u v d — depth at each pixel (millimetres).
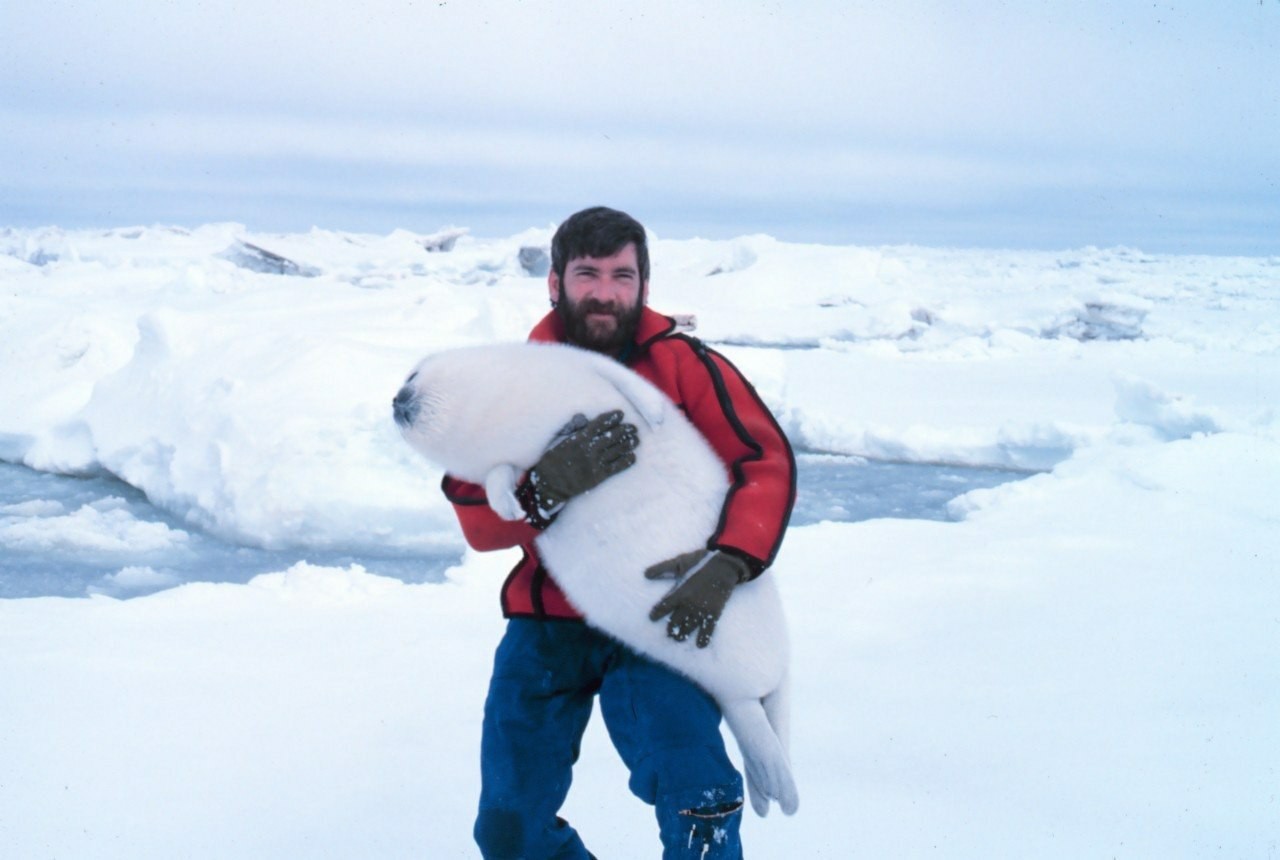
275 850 2850
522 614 2357
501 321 14734
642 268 2359
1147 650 4582
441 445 2082
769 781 2096
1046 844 2783
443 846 2855
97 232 61969
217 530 9000
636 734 2145
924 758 3398
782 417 13688
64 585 7547
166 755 3545
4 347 14680
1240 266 65750
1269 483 8250
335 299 21344
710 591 1988
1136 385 11812
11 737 3721
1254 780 3188
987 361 20516
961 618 5129
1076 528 7207
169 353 11820
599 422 2039
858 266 35094
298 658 4691
